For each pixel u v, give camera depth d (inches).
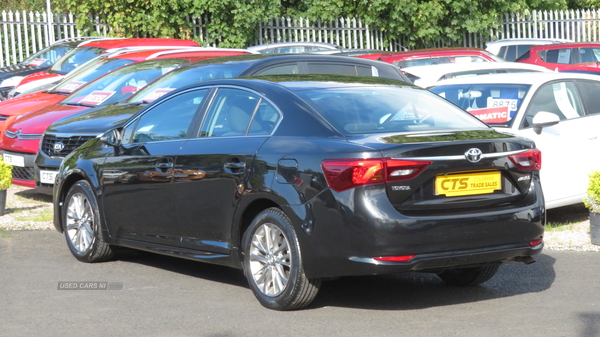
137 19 826.8
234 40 866.1
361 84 231.8
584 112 326.0
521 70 453.4
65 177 278.1
